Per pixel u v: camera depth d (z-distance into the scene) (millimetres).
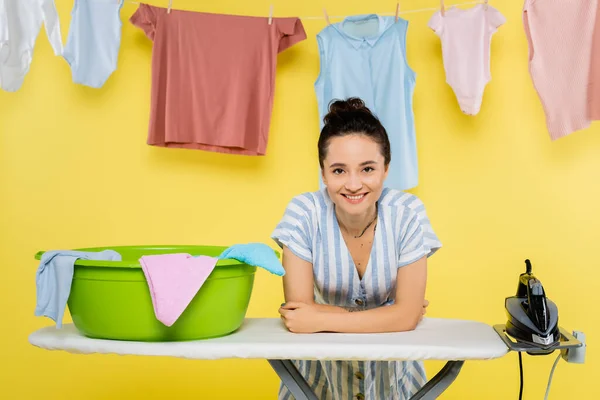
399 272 1477
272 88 2322
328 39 2361
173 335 1308
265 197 2547
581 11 2148
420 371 1606
